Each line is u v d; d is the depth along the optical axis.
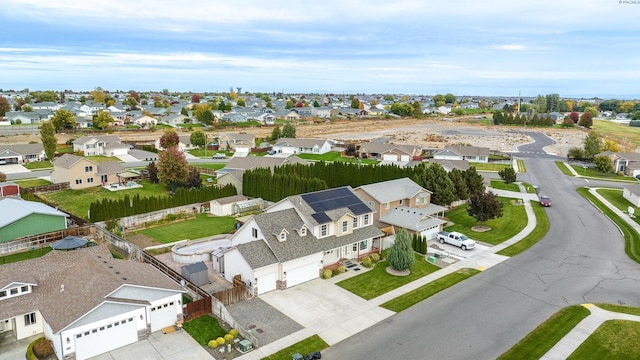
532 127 198.25
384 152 109.62
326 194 46.28
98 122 145.62
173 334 29.59
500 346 28.47
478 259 44.09
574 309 33.38
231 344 28.38
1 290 28.22
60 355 26.03
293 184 65.31
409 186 57.75
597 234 52.12
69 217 54.62
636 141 153.38
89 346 26.64
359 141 141.62
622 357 27.25
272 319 31.81
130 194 71.75
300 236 39.91
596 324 31.12
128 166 94.81
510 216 59.62
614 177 89.12
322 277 39.41
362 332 30.14
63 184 73.19
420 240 45.34
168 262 43.09
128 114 181.00
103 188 74.56
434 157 108.19
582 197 71.19
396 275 39.97
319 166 77.00
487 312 33.03
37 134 128.62
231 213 63.50
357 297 35.56
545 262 43.25
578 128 194.38
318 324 31.19
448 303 34.53
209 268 41.78
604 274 40.19
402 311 33.22
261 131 163.12
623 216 59.44
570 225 55.78
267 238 37.78
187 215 61.38
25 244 45.59
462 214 60.44
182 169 73.00
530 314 32.72
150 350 27.66
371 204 52.69
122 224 55.16
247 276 35.97
